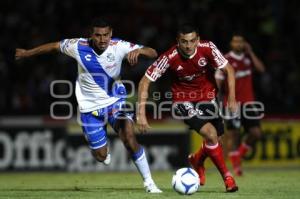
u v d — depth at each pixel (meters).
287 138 44.03
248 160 43.34
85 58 22.91
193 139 43.16
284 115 44.28
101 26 21.83
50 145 42.81
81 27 56.34
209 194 22.11
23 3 58.09
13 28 56.19
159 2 58.16
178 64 22.62
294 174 35.00
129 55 22.06
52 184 29.31
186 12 57.16
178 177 21.78
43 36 55.59
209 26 54.97
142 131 22.30
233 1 58.19
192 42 21.70
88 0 57.81
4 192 24.19
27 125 42.72
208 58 22.62
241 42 33.38
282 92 51.38
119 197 21.30
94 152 23.84
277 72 53.19
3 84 50.94
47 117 43.62
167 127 43.09
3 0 57.84
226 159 41.16
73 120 43.28
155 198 20.80
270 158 43.62
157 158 43.00
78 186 27.39
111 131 42.66
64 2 58.00
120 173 40.25
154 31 55.44
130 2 57.66
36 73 51.50
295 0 59.28
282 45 56.28
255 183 27.83
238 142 37.34
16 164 42.47
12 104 49.69
